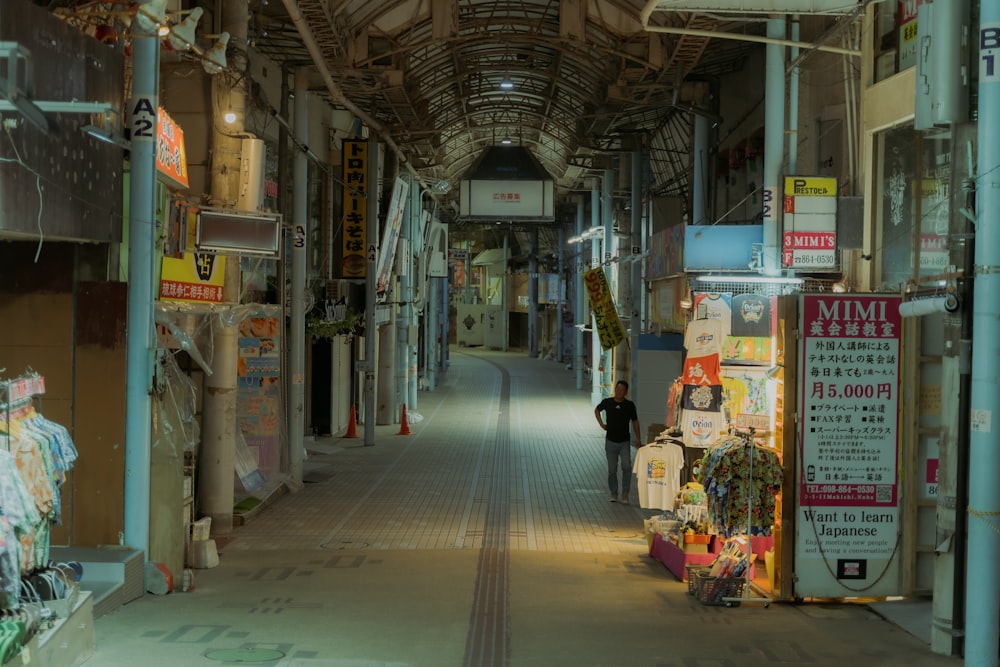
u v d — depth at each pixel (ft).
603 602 28.30
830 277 36.65
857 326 28.43
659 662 21.83
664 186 77.92
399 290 81.00
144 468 28.09
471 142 102.12
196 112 36.19
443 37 46.44
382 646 22.53
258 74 51.26
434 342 115.55
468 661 21.45
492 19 46.37
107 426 28.09
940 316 28.71
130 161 27.94
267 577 30.86
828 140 40.24
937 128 22.95
